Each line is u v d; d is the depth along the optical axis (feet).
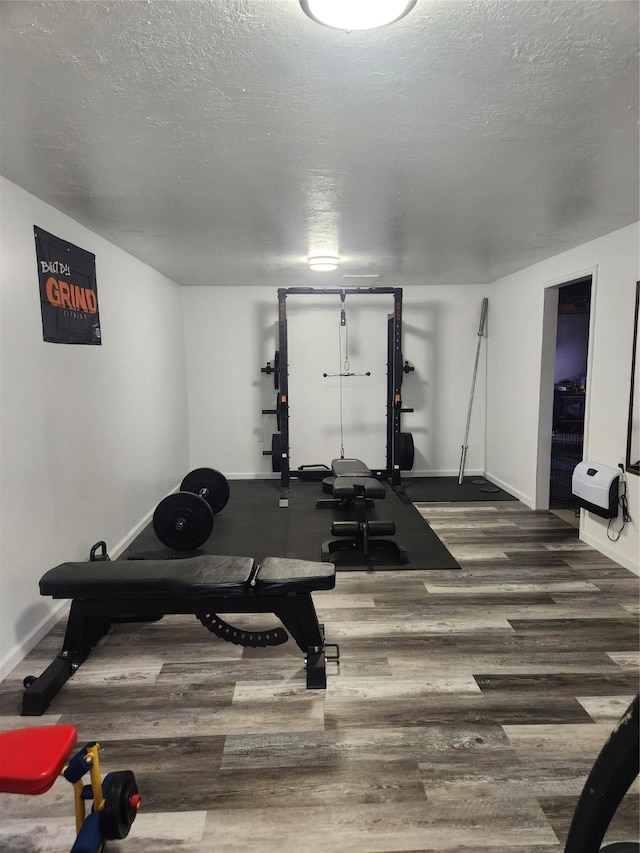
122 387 12.19
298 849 4.76
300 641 7.42
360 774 5.61
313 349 19.08
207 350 18.80
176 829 4.97
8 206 7.53
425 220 9.98
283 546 12.46
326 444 19.53
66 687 7.14
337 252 13.03
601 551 11.82
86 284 10.19
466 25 3.97
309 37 4.13
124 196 8.35
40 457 8.36
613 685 7.13
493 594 9.84
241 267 14.88
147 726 6.37
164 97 5.15
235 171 7.26
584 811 2.92
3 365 7.38
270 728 6.32
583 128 5.96
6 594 7.43
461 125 5.84
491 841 4.83
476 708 6.66
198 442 19.24
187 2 3.67
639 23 3.96
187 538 12.05
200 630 8.73
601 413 11.53
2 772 3.87
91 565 7.56
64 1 3.66
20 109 5.39
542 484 15.16
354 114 5.55
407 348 19.10
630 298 10.48
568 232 11.07
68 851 4.79
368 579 10.55
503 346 17.35
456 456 19.66
